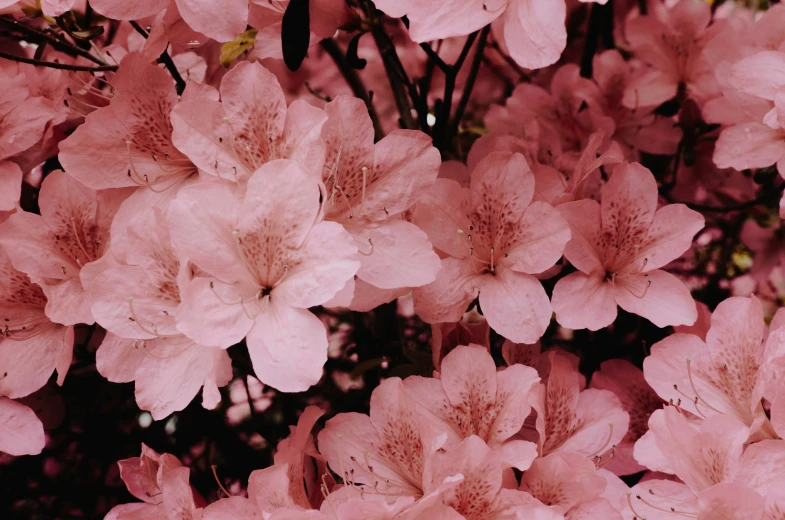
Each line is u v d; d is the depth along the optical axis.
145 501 0.52
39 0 0.55
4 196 0.53
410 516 0.47
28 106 0.54
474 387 0.50
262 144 0.49
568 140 0.64
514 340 0.51
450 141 0.59
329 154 0.49
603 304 0.52
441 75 0.74
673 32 0.63
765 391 0.48
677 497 0.49
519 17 0.49
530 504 0.48
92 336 0.56
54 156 0.57
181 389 0.48
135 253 0.49
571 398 0.52
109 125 0.50
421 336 0.66
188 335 0.46
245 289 0.47
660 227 0.53
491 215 0.52
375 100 0.78
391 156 0.50
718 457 0.49
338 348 0.67
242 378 0.62
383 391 0.50
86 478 0.62
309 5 0.53
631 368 0.55
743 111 0.56
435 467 0.48
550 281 0.55
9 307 0.53
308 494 0.51
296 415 0.61
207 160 0.49
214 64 0.61
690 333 0.54
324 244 0.47
